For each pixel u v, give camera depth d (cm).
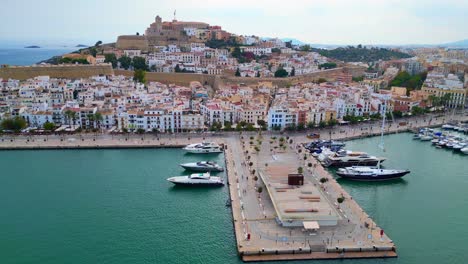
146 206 18700
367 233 15638
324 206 17100
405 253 14725
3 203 18750
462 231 16438
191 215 17825
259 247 14588
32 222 17012
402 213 18050
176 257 14538
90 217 17525
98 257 14588
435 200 19612
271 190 18838
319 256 14225
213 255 14638
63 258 14500
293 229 15900
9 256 14562
